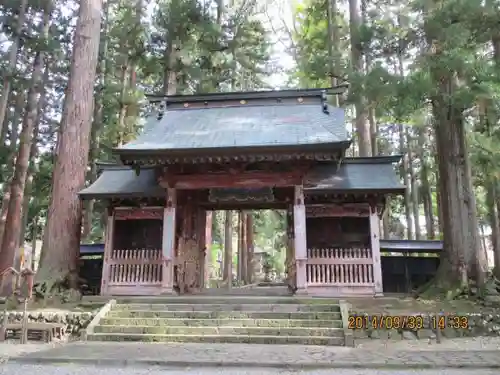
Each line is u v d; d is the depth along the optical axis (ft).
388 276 56.65
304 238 43.04
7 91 65.98
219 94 53.72
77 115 51.49
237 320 35.01
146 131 48.16
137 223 50.19
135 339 33.24
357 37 47.98
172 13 68.44
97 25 55.67
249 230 110.93
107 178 52.65
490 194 63.05
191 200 51.72
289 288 47.57
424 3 42.24
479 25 40.68
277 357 26.45
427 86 39.09
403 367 24.21
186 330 33.91
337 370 23.82
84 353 27.81
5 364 25.55
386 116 47.83
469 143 49.19
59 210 48.14
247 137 43.21
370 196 45.80
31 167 81.92
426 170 99.50
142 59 74.64
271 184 44.29
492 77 37.73
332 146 39.58
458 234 44.88
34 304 41.09
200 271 52.85
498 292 44.32
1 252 63.62
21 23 68.08
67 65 81.66
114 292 44.98
